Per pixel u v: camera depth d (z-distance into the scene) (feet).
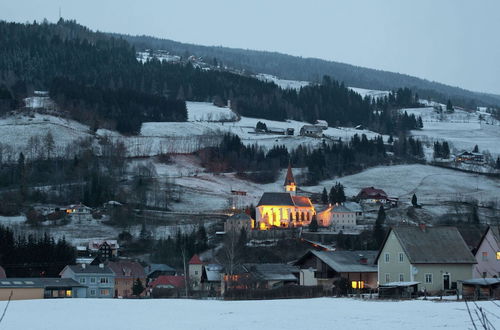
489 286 345.92
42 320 280.51
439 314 257.55
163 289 509.76
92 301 365.40
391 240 388.37
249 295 382.22
